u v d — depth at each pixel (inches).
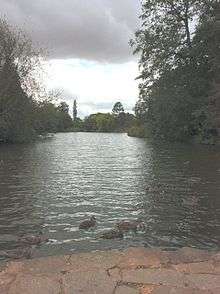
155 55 2026.3
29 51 1940.2
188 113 2027.6
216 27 1818.4
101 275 219.1
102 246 423.8
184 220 528.4
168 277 216.7
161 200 646.5
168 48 1993.1
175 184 788.6
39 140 2493.8
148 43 2025.1
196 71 2014.0
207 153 1448.1
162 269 226.7
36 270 225.9
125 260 239.0
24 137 2094.0
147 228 491.5
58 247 419.2
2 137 2027.6
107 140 2888.8
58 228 490.9
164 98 2003.0
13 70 1892.2
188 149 1668.3
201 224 510.0
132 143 2386.8
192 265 232.1
